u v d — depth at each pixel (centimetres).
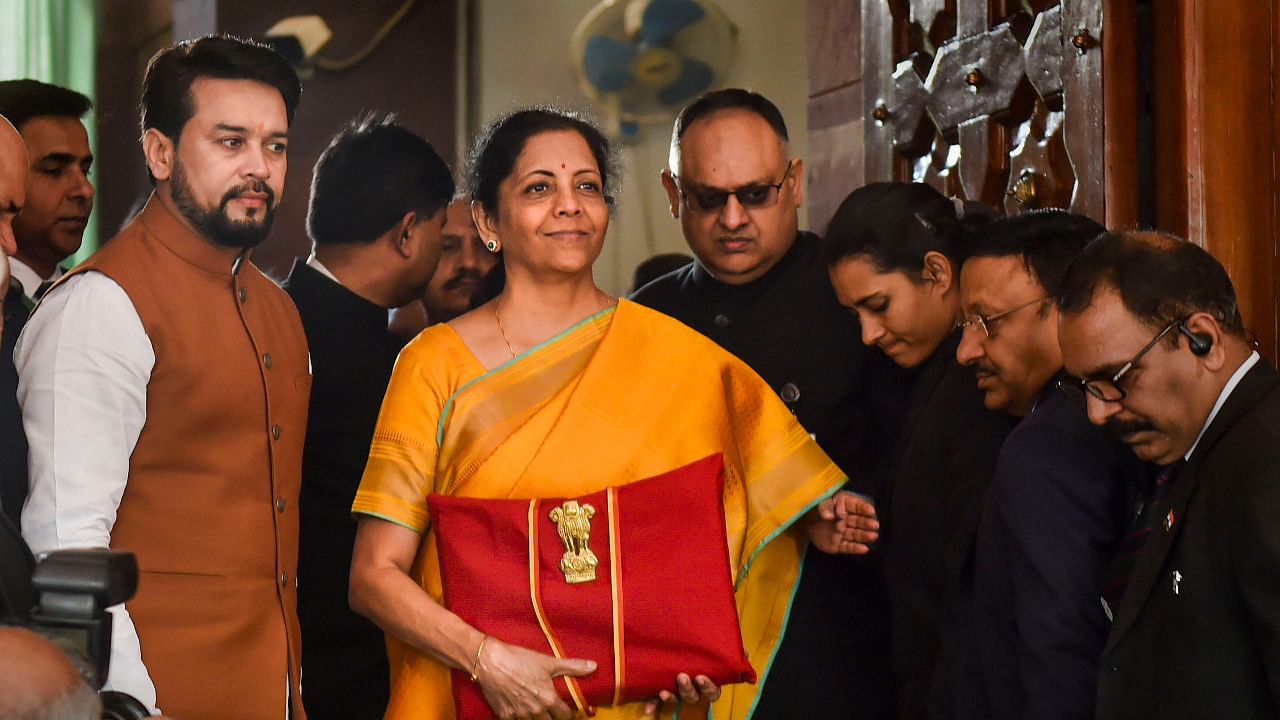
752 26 701
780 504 273
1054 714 226
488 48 712
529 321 269
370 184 379
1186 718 204
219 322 279
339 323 374
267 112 281
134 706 180
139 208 470
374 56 700
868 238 296
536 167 265
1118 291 214
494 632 241
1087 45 330
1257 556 195
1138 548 227
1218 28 313
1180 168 315
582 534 242
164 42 669
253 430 282
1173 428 215
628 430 261
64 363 252
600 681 239
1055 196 346
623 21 705
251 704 273
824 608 312
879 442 329
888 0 410
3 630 137
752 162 329
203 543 270
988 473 275
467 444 259
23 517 246
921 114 398
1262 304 313
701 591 241
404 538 257
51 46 661
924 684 285
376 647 371
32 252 357
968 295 264
